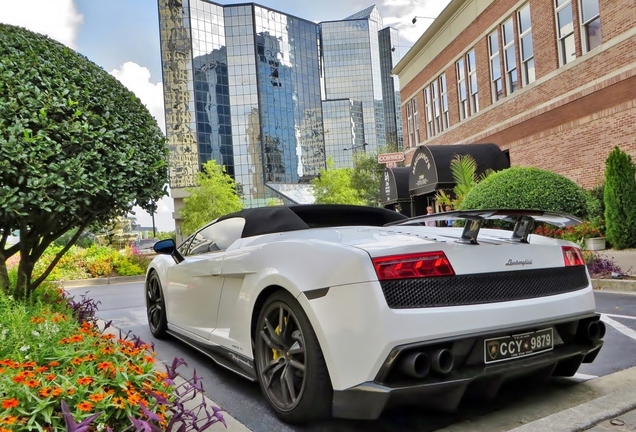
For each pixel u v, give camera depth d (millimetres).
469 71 20109
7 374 2016
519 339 2631
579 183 13758
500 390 3209
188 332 4227
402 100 27828
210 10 78250
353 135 98438
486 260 2609
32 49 4145
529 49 16125
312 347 2561
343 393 2381
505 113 17297
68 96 4047
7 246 6422
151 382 2244
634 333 4629
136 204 4605
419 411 2912
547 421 2641
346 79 103125
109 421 1932
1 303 3533
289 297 2773
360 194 45250
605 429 2541
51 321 3094
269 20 84625
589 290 3066
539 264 2824
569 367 3105
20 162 3611
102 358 2342
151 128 4891
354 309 2375
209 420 2316
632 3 11758
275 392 2938
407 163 27188
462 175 14203
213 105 77188
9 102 3686
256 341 3080
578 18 13664
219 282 3643
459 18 20469
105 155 4145
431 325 2350
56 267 13094
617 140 12383
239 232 3879
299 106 88938
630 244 10625
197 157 74125
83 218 4578
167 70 74000
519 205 10977
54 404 1849
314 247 2723
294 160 86688
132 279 13719
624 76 12047
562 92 14328
